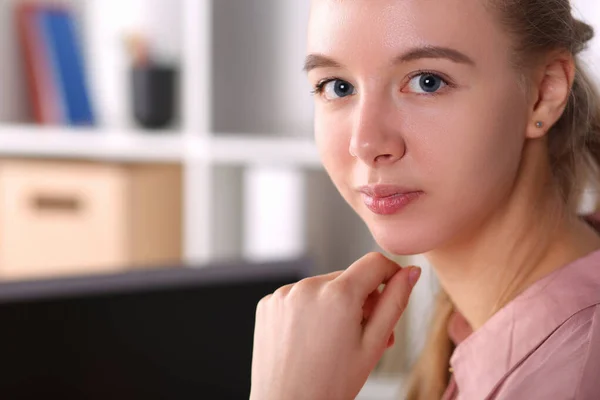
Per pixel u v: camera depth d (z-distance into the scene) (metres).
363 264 0.79
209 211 2.16
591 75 0.87
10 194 2.22
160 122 2.36
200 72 2.12
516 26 0.72
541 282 0.77
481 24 0.70
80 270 2.20
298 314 0.76
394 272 0.80
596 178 0.89
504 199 0.78
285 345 0.76
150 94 2.35
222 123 2.16
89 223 2.19
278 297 0.78
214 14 2.12
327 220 2.14
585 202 0.93
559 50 0.76
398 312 0.78
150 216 2.24
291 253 2.10
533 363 0.74
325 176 2.13
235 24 2.15
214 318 1.18
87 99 2.42
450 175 0.71
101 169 2.17
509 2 0.71
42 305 1.06
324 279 0.80
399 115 0.71
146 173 2.23
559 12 0.76
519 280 0.79
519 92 0.73
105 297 1.10
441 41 0.69
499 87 0.72
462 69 0.70
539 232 0.79
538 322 0.75
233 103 2.17
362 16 0.70
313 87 0.76
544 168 0.81
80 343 1.08
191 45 2.12
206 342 1.17
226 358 1.18
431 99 0.70
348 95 0.74
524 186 0.79
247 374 1.19
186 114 2.23
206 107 2.13
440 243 0.73
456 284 0.83
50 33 2.38
